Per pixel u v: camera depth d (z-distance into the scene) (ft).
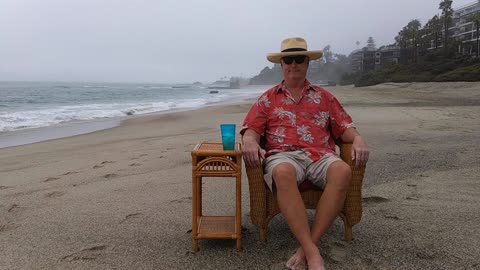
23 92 168.45
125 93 178.50
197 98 124.57
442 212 11.39
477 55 204.54
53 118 48.80
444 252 8.89
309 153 9.37
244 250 9.25
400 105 58.85
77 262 8.82
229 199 13.07
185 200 13.05
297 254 8.39
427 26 269.03
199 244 9.65
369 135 26.45
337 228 10.44
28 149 26.02
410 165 17.31
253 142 9.21
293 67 9.68
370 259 8.68
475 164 17.11
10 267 8.65
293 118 9.78
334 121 10.03
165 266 8.57
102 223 11.14
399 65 224.74
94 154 22.90
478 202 12.16
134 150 23.53
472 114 40.29
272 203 9.45
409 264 8.41
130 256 9.06
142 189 14.49
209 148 9.42
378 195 13.07
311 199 9.35
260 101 10.16
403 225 10.51
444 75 160.45
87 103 90.17
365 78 230.48
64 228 10.84
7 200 13.62
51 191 14.67
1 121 44.70
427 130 28.53
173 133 32.50
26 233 10.55
